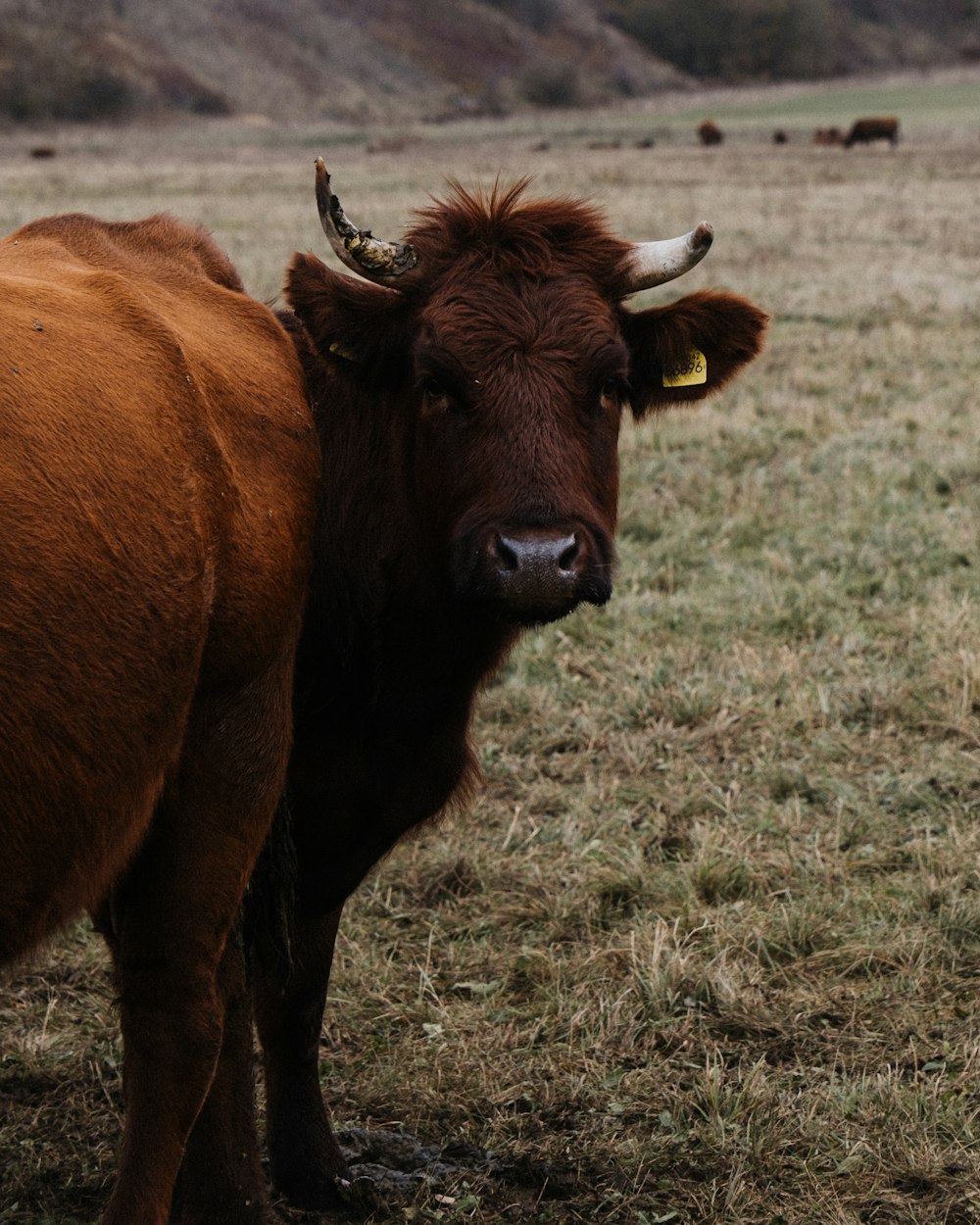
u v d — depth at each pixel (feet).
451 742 14.21
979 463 39.99
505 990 18.03
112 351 10.23
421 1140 15.23
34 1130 15.28
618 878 20.06
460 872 20.54
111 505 9.51
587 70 470.80
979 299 67.87
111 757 9.56
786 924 18.69
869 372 53.26
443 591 13.32
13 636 8.68
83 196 131.34
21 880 9.18
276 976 13.38
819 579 31.22
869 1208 13.88
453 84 431.84
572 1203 14.05
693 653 27.63
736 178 147.84
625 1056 16.44
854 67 548.72
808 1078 15.83
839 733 24.54
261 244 85.87
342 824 13.97
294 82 382.63
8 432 8.98
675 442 43.57
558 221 13.67
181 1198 13.12
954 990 17.61
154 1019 11.26
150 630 9.74
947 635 27.84
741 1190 13.94
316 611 13.61
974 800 22.25
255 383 11.87
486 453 12.55
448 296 13.03
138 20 371.76
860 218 104.88
